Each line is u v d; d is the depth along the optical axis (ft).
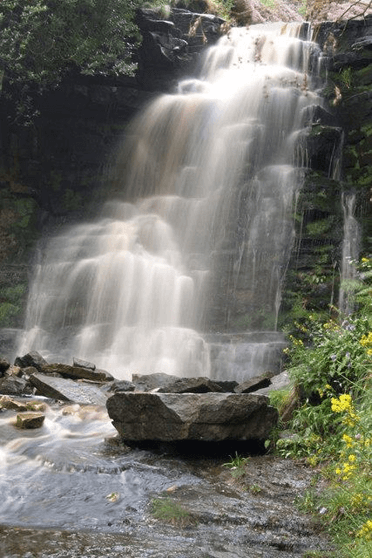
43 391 28.32
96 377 33.50
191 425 20.38
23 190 67.62
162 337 55.77
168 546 14.38
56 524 15.52
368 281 30.78
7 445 20.97
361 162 64.39
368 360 21.48
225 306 57.06
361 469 17.48
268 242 58.23
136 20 69.72
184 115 69.77
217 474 19.58
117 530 15.28
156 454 20.93
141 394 21.21
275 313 54.95
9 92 66.95
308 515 16.83
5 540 14.14
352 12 71.61
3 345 57.67
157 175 69.21
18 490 17.57
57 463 19.30
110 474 18.90
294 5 99.66
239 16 83.71
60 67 64.75
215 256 59.72
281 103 66.95
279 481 19.01
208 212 63.41
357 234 58.29
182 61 72.13
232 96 69.67
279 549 15.07
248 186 62.08
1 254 64.13
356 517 15.96
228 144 66.39
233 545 14.89
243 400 21.01
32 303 61.00
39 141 69.21
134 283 60.03
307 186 59.26
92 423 23.94
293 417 22.86
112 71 67.51
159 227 64.95
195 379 27.94
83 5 62.08
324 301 54.13
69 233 66.64
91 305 60.29
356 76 67.97
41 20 61.00
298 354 24.79
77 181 70.03
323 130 63.41
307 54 70.54
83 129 70.90
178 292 58.65
